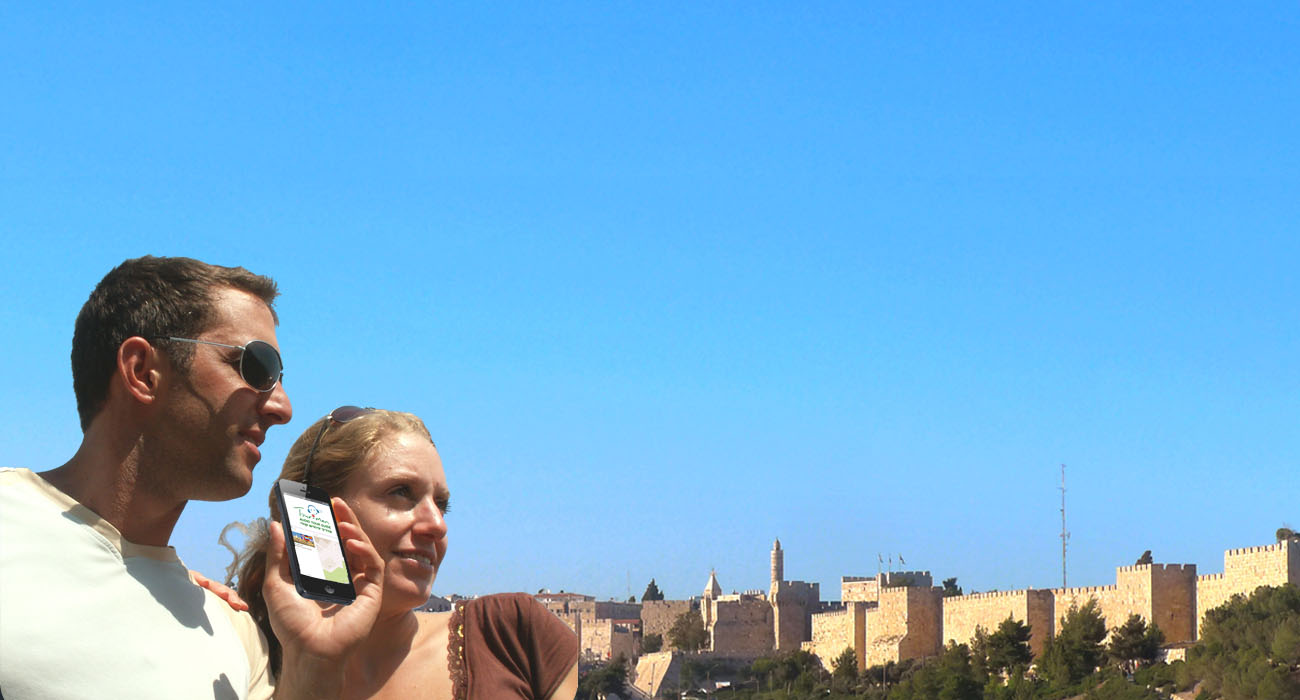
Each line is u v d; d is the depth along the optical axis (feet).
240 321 5.79
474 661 6.80
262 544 6.86
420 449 6.76
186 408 5.66
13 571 5.34
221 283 5.84
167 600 5.69
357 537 6.27
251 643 6.35
